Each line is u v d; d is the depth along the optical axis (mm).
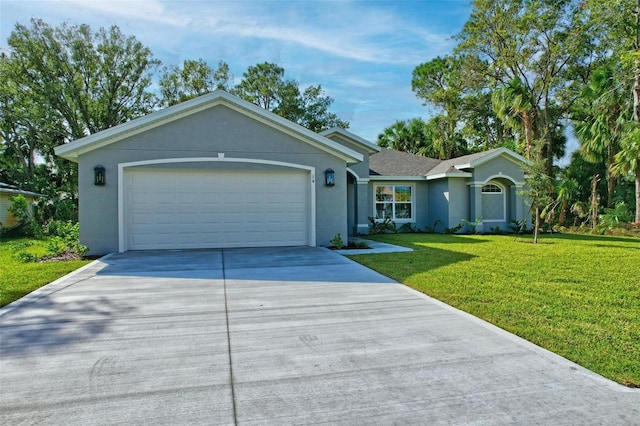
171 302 5730
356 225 17938
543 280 7246
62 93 29844
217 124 11352
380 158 21969
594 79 21391
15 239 17500
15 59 28891
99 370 3502
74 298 5945
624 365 3578
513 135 32938
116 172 10672
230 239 11617
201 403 2943
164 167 11031
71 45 29984
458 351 3922
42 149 32312
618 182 23969
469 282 7039
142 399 3000
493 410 2832
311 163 12055
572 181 22516
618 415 2768
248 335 4391
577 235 17891
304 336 4359
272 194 11914
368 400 2980
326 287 6680
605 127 20688
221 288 6590
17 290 6387
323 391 3121
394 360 3711
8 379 3330
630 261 9547
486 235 17719
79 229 10500
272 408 2875
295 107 36031
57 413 2799
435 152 33125
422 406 2891
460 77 29312
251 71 36156
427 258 9859
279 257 9867
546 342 4148
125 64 31734
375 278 7414
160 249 11156
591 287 6699
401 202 19922
